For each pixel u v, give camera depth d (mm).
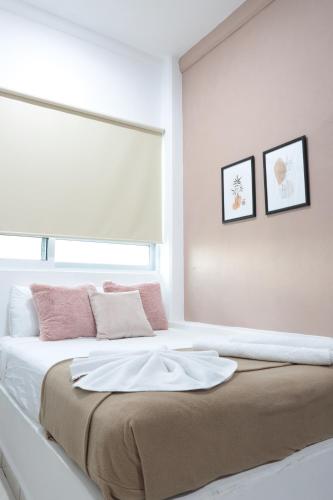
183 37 3205
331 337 2092
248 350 1620
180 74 3498
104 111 3178
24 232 2674
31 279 2668
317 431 1263
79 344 2119
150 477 905
